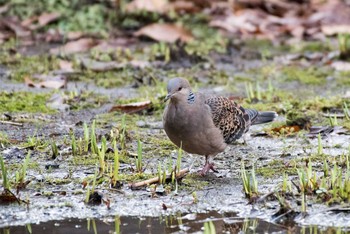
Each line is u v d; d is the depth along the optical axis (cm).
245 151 1200
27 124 1319
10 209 954
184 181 1057
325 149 1209
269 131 1294
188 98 1049
